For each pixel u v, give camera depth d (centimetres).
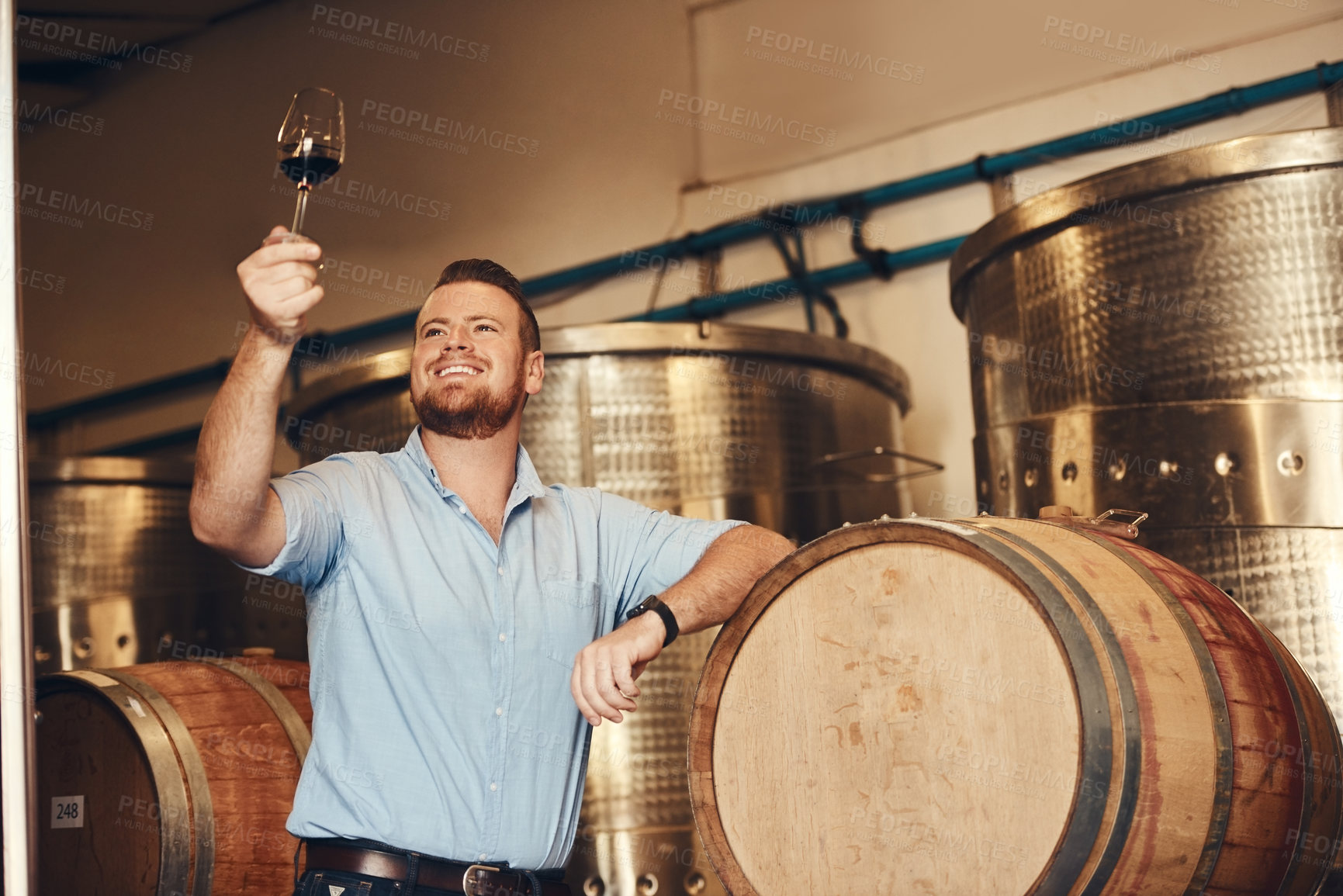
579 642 230
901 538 205
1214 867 187
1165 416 314
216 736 321
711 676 220
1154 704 180
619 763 382
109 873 311
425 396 232
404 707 212
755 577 229
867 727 203
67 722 329
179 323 802
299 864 317
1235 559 300
